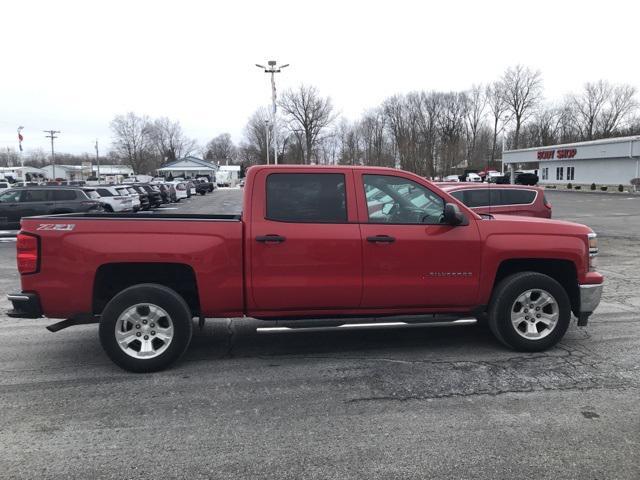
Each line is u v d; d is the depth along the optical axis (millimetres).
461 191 11406
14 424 3639
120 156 118812
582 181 51062
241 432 3508
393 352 5133
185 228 4512
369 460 3148
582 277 5043
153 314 4574
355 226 4680
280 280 4590
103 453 3248
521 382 4312
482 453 3213
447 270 4793
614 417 3670
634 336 5562
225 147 137500
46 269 4402
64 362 4918
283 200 4664
